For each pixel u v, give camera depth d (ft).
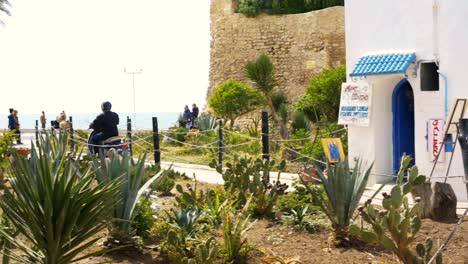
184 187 45.70
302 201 34.37
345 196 29.63
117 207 28.48
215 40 115.24
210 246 27.30
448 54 39.50
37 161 23.66
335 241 29.50
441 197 32.40
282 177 49.90
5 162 48.55
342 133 64.39
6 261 23.47
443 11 39.58
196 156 73.77
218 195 34.73
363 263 27.25
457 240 29.17
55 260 23.61
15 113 96.37
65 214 23.18
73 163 29.25
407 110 45.01
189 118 103.71
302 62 106.42
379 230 24.39
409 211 25.46
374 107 44.21
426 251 24.22
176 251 27.14
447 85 39.58
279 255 28.40
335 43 103.71
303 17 106.32
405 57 41.11
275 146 70.49
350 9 44.70
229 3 113.50
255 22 110.63
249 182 34.58
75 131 80.33
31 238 23.71
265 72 90.02
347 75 45.24
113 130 56.70
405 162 28.55
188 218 30.42
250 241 30.17
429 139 40.45
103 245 28.48
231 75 113.19
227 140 74.43
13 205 23.44
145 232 30.14
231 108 96.17
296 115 82.48
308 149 57.62
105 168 29.68
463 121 29.14
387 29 42.63
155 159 58.49
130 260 27.45
